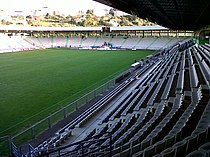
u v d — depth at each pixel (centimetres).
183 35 6397
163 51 4756
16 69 3403
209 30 4012
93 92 1988
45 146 986
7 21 13638
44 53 5431
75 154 768
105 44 6625
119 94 1836
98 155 674
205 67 1791
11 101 1877
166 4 1256
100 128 1086
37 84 2447
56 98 1934
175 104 1111
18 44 6731
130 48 6219
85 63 3825
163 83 1772
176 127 682
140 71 2841
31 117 1534
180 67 2262
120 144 715
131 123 1048
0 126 1403
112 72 3017
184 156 496
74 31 6988
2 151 1102
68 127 1230
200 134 545
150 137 661
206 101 1037
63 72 3092
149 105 1238
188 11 1565
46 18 16812
